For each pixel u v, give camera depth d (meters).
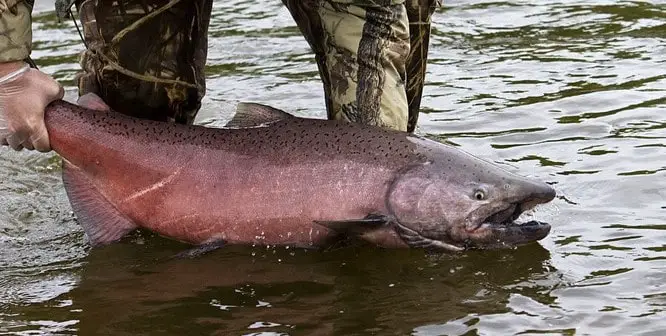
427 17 5.68
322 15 5.17
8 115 5.18
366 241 5.06
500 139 6.26
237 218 5.10
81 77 5.68
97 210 5.35
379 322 4.45
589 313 4.40
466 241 4.96
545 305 4.50
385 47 5.11
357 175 4.98
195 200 5.15
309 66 7.92
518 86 7.20
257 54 8.26
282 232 5.08
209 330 4.46
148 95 5.64
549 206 5.33
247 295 4.75
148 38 5.54
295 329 4.43
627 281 4.64
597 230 5.10
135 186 5.24
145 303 4.72
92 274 5.04
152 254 5.21
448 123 6.55
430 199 4.89
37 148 5.31
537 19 8.69
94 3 5.47
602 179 5.60
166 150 5.20
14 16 5.02
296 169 5.04
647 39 8.01
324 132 5.10
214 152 5.16
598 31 8.28
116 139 5.24
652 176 5.59
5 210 5.75
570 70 7.44
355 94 5.15
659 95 6.80
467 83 7.32
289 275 4.92
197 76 5.75
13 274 5.06
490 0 9.26
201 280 4.91
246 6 9.55
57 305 4.74
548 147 6.09
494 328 4.33
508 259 4.92
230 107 7.09
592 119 6.48
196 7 5.60
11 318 4.64
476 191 4.88
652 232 5.05
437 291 4.69
